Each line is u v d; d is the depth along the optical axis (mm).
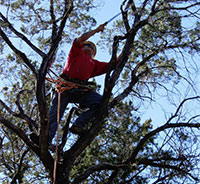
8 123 7859
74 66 8062
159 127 8961
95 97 8242
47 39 8906
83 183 9547
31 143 7945
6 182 10625
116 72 8250
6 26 7969
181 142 8883
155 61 9266
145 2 8531
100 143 10180
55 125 7922
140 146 8867
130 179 9047
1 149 10992
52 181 7828
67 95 8062
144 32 8977
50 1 8984
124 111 9594
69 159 8008
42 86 7422
